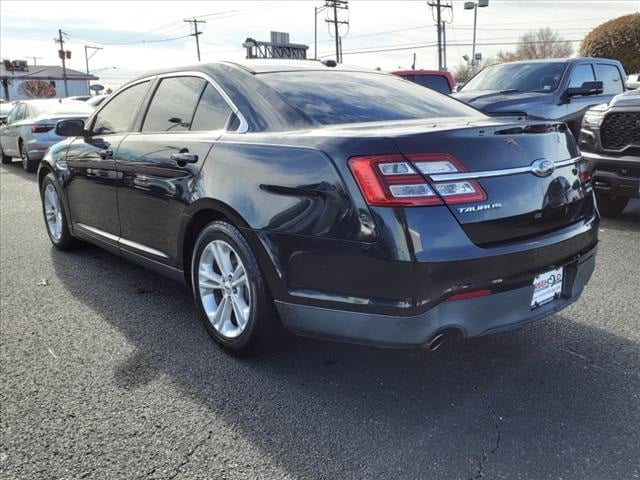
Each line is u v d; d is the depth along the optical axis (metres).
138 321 3.84
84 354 3.36
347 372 3.13
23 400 2.86
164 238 3.69
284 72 3.59
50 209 5.61
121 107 4.42
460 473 2.30
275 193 2.85
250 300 3.04
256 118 3.21
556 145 2.98
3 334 3.64
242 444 2.50
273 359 3.28
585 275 3.11
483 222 2.56
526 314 2.74
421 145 2.51
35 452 2.45
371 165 2.49
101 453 2.45
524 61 9.80
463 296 2.51
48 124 11.41
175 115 3.80
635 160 5.83
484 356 3.29
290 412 2.74
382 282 2.49
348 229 2.55
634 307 3.94
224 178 3.11
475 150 2.61
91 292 4.41
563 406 2.77
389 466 2.35
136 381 3.04
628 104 5.89
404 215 2.44
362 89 3.55
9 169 12.66
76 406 2.80
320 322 2.76
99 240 4.59
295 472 2.32
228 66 3.63
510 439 2.51
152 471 2.33
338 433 2.58
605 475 2.27
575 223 3.02
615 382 2.98
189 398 2.87
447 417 2.69
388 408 2.77
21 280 4.69
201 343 3.50
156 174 3.66
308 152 2.74
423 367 3.17
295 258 2.77
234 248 3.08
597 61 9.45
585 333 3.56
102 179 4.31
